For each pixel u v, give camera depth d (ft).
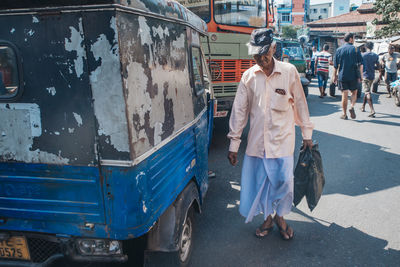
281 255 9.69
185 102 8.82
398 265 9.19
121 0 5.66
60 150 6.18
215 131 24.27
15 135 6.32
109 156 5.98
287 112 9.33
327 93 44.24
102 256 6.56
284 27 154.81
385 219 11.69
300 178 10.27
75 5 5.63
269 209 9.83
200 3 21.68
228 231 11.02
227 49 20.53
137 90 6.17
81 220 6.36
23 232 6.86
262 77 9.17
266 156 9.34
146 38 6.56
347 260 9.43
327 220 11.69
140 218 6.21
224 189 14.35
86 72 5.82
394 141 21.16
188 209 8.72
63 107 6.02
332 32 130.00
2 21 5.96
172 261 7.86
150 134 6.62
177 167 8.11
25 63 6.03
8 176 6.53
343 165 17.07
